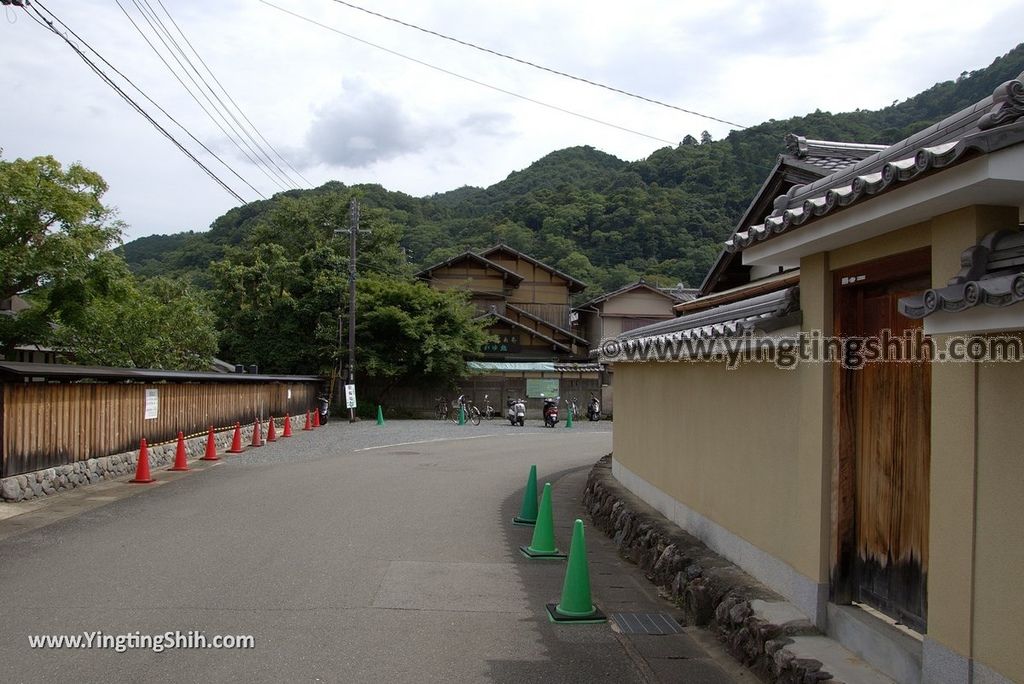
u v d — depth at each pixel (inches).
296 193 2183.8
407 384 1353.3
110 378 486.3
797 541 210.7
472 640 215.9
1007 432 130.8
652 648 215.6
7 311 775.1
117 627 214.2
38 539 323.6
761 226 210.5
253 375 846.5
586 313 1722.4
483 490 505.7
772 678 184.5
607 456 597.0
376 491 481.1
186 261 2250.2
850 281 193.8
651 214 2197.3
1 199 609.9
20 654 192.4
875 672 168.6
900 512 175.6
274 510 405.1
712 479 281.6
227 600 243.0
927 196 137.6
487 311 1542.8
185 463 564.4
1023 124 112.9
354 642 209.3
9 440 392.8
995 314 118.0
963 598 140.3
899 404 177.5
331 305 1350.9
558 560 319.9
